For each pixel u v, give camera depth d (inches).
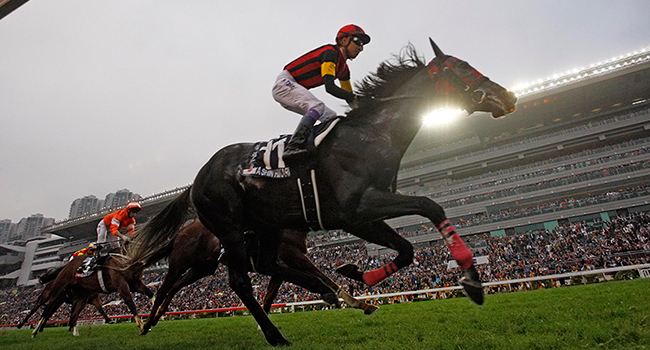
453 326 132.2
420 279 780.6
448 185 1389.0
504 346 90.5
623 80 1282.0
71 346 173.3
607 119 1327.5
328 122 113.6
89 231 1911.9
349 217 103.2
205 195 127.0
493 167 1494.8
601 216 1079.0
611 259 703.7
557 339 91.1
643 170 1107.9
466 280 90.7
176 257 196.2
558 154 1433.3
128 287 240.4
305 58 127.1
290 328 179.8
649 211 1024.2
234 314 570.6
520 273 727.7
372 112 115.4
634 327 93.7
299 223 113.6
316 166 108.6
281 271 135.6
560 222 1123.3
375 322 170.2
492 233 1196.5
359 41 124.3
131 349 148.3
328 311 310.0
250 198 118.5
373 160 105.0
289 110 129.0
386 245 112.4
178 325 271.3
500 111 107.3
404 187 1592.0
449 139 1600.6
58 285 262.1
